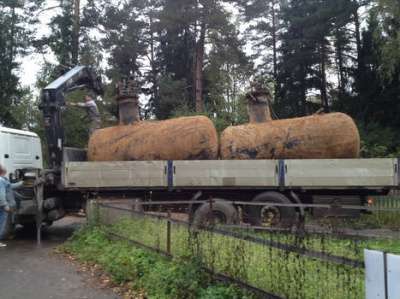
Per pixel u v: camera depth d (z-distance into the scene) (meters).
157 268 6.82
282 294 4.80
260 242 5.21
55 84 13.58
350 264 4.03
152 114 46.16
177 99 39.16
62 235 13.09
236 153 12.39
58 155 13.16
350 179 11.30
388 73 24.19
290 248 4.76
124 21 39.31
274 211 11.61
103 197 12.24
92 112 14.50
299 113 44.97
